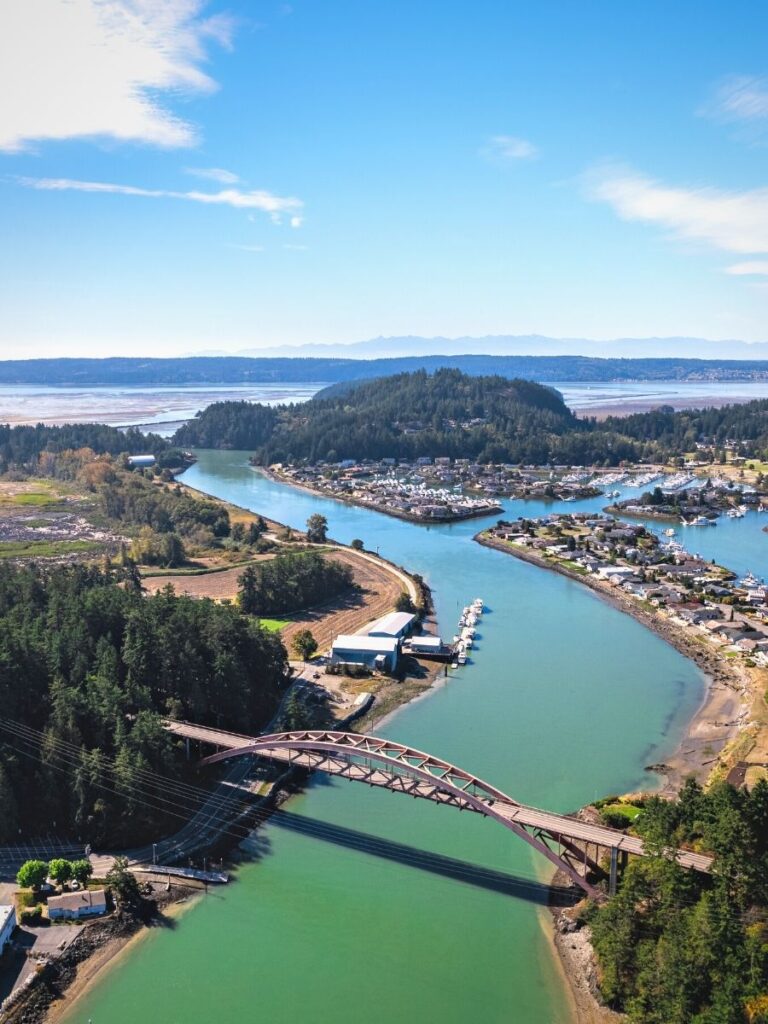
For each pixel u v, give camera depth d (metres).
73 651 136.00
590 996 87.25
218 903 102.00
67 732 118.12
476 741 144.75
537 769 134.75
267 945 95.06
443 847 113.81
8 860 108.38
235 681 143.00
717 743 144.75
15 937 95.00
